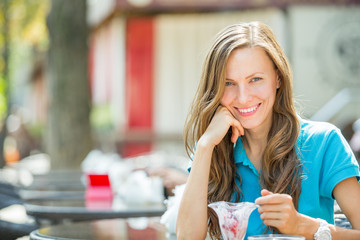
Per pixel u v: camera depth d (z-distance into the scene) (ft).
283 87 8.02
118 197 14.07
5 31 51.19
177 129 38.99
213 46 7.91
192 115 8.28
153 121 39.04
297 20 37.11
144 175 12.96
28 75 88.12
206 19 38.29
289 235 6.29
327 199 7.93
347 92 33.35
